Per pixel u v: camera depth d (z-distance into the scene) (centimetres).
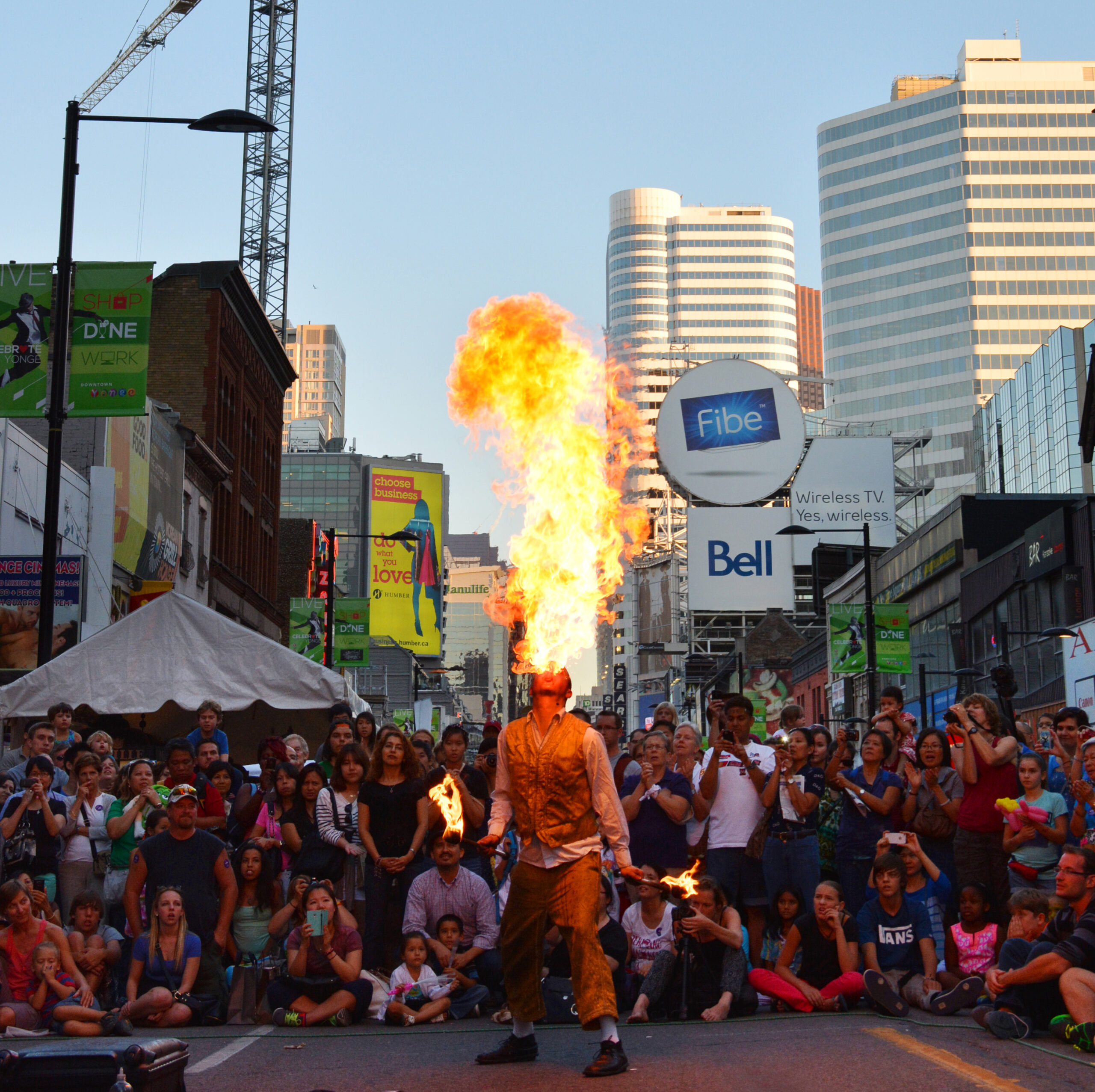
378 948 1002
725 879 1027
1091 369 3838
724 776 1047
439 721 8275
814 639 6100
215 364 4116
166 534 3462
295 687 1565
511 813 708
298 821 1086
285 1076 690
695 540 5288
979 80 15388
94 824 1109
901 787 1040
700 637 5759
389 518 10700
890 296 15538
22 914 903
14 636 2306
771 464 5269
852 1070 655
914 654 5212
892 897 926
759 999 941
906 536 5709
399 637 10575
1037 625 3903
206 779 1167
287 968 929
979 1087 611
